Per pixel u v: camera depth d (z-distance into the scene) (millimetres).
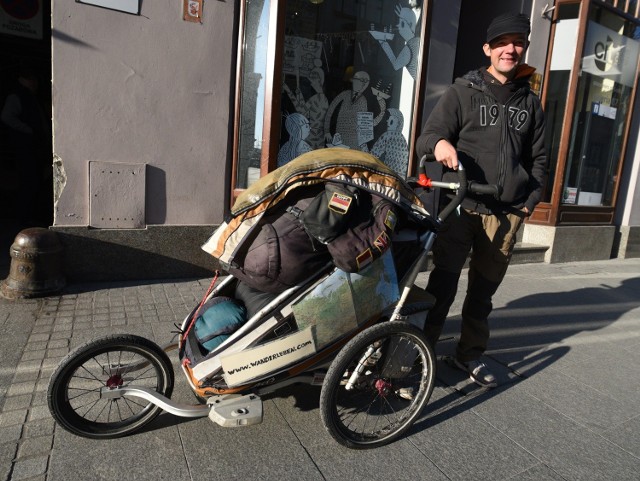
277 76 4840
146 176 4641
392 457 2383
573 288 5758
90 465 2184
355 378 2395
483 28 7258
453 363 3383
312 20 5117
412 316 2594
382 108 5758
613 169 7746
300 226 2215
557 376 3391
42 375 2908
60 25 4129
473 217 2900
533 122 2949
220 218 5051
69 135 4305
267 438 2463
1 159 7602
